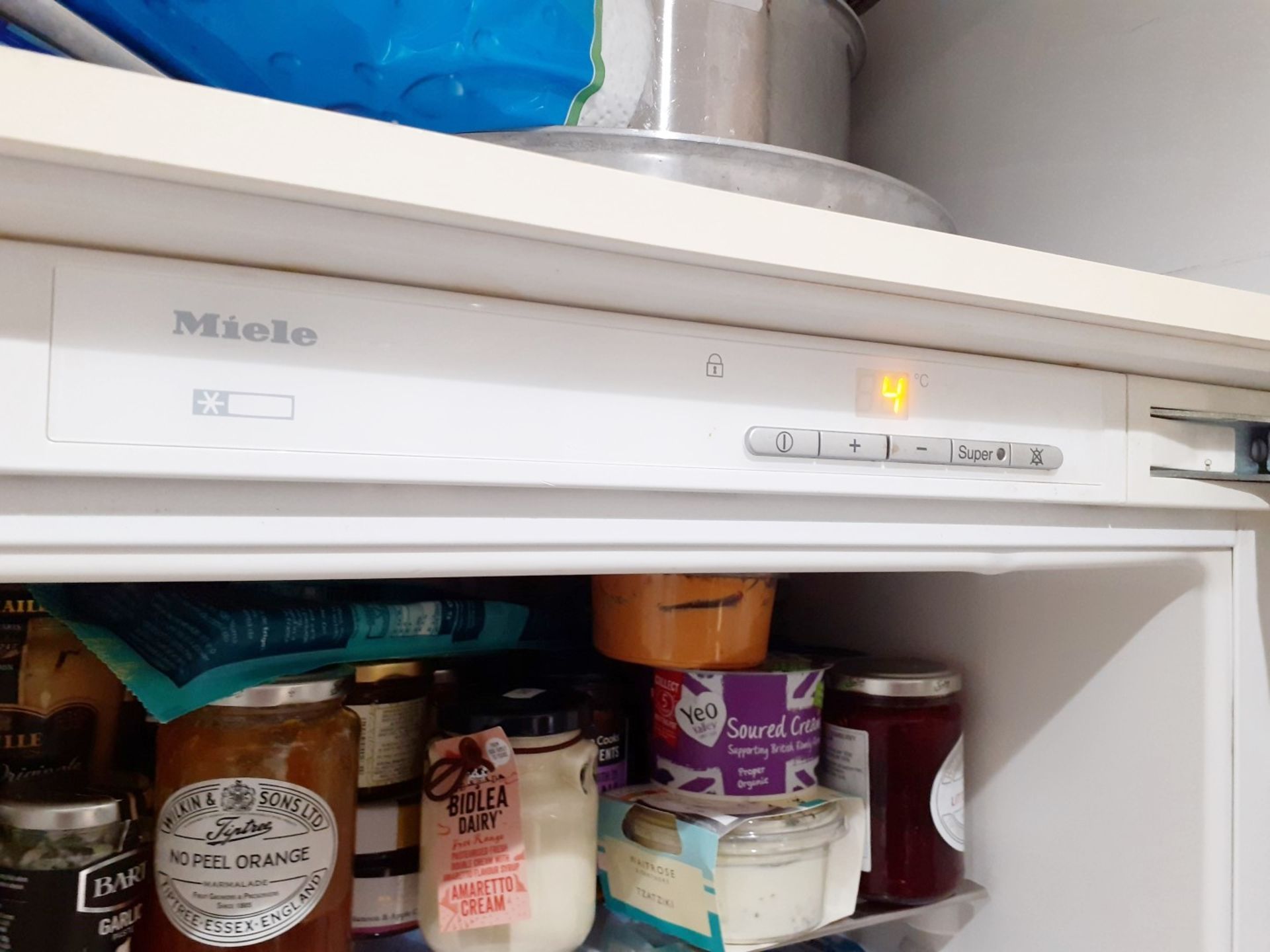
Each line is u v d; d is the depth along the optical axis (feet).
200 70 1.21
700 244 1.08
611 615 2.03
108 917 1.38
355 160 0.90
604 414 1.16
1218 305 1.50
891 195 1.62
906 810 2.08
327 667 1.61
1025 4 2.38
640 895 1.89
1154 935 1.85
